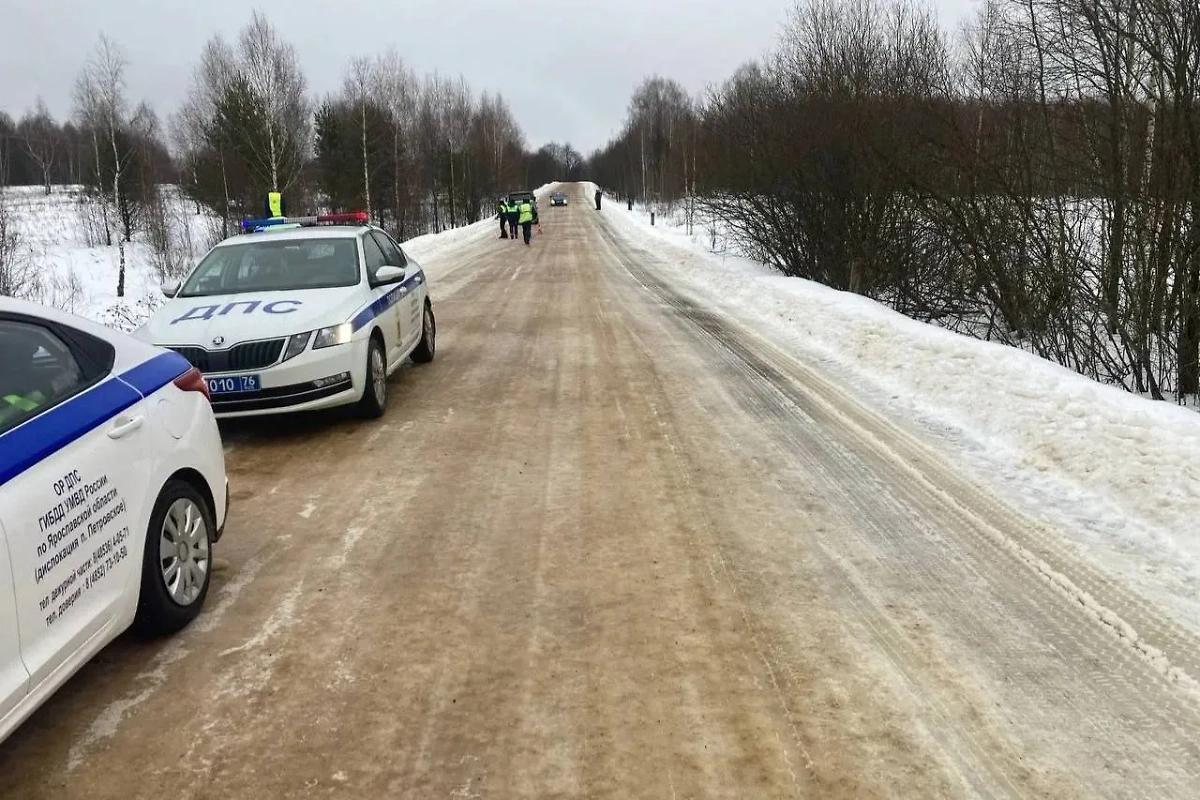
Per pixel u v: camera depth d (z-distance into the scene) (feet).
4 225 67.97
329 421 23.34
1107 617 12.30
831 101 49.06
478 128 257.55
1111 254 26.94
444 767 8.95
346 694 10.27
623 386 27.50
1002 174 32.01
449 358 32.76
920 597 12.89
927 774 8.89
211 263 25.02
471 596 12.85
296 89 120.26
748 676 10.71
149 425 11.20
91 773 8.81
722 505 16.76
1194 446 17.54
